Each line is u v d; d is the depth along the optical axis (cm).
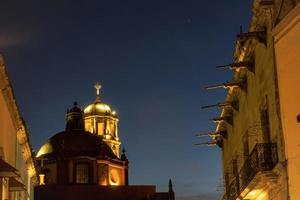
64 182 5938
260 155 1766
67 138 6291
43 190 4938
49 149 6197
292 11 1670
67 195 4978
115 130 7606
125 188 5122
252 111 2133
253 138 2130
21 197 2745
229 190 2489
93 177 6003
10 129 2208
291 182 1641
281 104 1722
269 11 1798
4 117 2009
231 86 2319
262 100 1942
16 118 2305
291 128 1677
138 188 5141
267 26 1848
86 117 7544
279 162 1684
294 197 1627
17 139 2466
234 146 2620
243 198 2078
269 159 1753
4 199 1898
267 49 1855
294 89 1684
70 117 6625
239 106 2439
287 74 1712
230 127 2744
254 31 1902
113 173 6175
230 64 2133
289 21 1703
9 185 2042
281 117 1716
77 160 6031
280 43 1745
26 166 2977
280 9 1741
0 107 1894
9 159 2178
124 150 6450
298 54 1677
